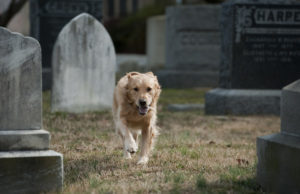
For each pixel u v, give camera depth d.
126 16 48.22
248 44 14.52
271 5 14.50
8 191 5.51
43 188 5.64
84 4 19.91
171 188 5.71
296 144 5.36
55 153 5.71
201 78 22.91
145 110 6.84
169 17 23.80
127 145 6.92
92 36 13.53
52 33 19.84
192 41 22.84
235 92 14.46
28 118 5.71
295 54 14.70
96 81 13.70
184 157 7.73
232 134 11.07
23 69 5.64
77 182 6.10
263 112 14.52
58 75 13.13
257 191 5.76
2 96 5.59
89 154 8.05
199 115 14.38
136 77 7.02
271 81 14.69
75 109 13.45
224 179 6.19
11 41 5.59
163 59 28.31
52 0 19.72
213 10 22.77
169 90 22.02
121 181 6.10
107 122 12.05
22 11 28.45
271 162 5.73
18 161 5.53
